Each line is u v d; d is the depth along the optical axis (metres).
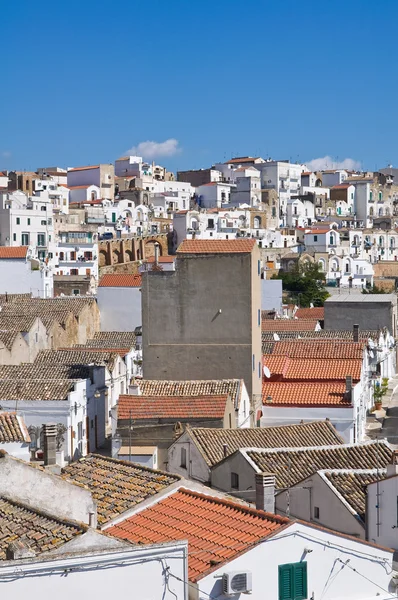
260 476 49.50
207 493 48.75
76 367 98.56
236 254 89.56
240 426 80.62
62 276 191.75
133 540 41.97
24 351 110.50
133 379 87.69
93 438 94.81
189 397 77.25
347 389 86.75
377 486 50.34
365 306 143.88
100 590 33.06
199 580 36.84
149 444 74.06
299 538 38.88
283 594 38.47
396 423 105.94
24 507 39.38
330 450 62.22
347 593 39.59
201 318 90.56
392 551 40.50
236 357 89.50
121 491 48.41
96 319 136.88
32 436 86.12
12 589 31.59
